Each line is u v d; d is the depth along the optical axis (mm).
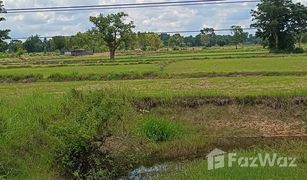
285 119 22312
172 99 24094
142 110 23125
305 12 92875
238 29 122250
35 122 16109
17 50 118375
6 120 15539
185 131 20375
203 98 24281
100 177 14062
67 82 38969
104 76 42031
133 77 41938
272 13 92438
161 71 43875
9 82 41750
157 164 15992
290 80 32562
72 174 14141
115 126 16094
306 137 19438
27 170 13703
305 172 12555
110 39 91438
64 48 140750
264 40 98188
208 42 153250
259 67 45031
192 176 12883
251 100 23906
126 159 15555
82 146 14172
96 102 15812
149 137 18594
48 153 14586
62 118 16531
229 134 20172
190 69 45531
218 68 45312
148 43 125750
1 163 13391
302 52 87375
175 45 149875
